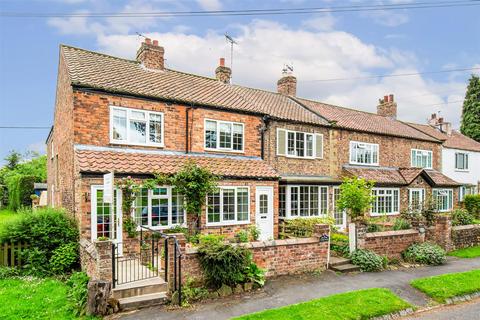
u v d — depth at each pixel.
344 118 23.22
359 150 22.19
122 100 13.20
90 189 11.30
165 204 13.05
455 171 30.08
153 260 10.41
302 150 19.30
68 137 13.66
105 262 8.38
